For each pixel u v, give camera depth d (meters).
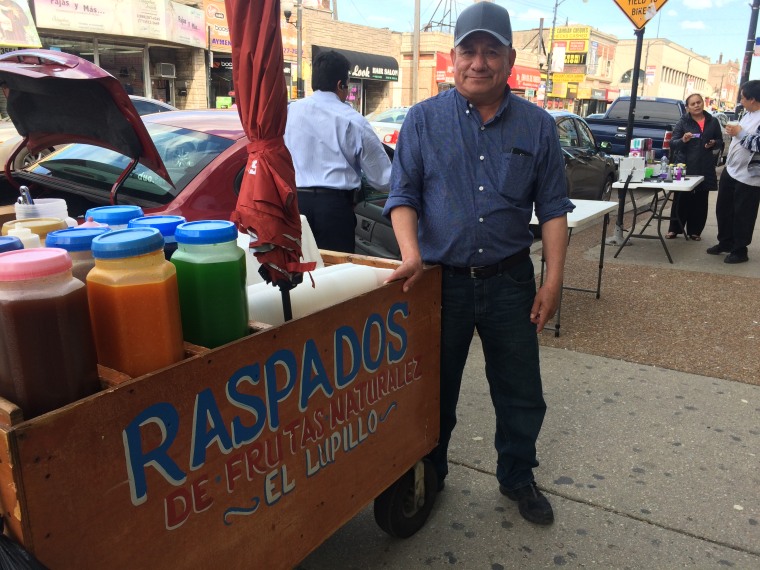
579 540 2.25
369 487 1.91
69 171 3.17
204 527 1.34
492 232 2.07
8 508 1.02
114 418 1.11
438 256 2.12
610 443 2.88
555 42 42.94
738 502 2.46
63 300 1.10
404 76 27.12
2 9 10.05
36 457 0.99
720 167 16.62
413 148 2.09
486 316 2.16
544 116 2.07
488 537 2.27
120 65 14.05
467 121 2.04
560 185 2.11
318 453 1.65
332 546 2.22
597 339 4.17
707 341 4.14
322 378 1.62
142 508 1.19
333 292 1.82
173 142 3.22
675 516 2.38
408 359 2.00
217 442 1.33
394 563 2.13
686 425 3.05
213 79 16.97
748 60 13.74
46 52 2.15
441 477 2.45
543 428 3.02
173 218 1.64
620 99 13.08
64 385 1.12
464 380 3.59
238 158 3.10
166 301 1.25
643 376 3.60
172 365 1.21
